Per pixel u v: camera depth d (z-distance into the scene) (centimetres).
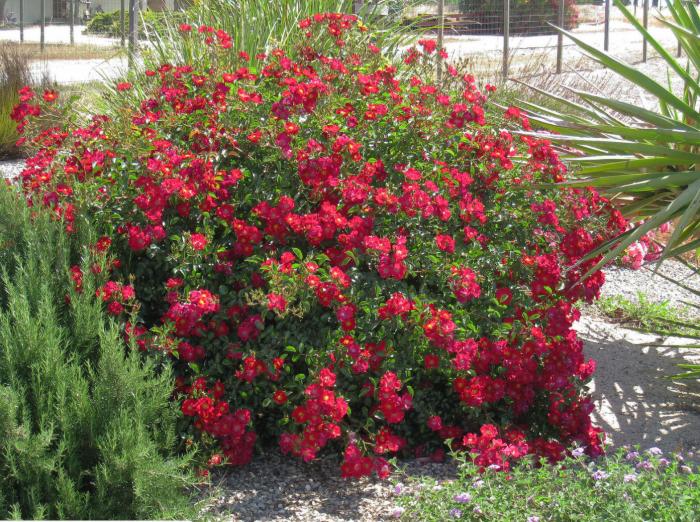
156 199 308
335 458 320
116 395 257
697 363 427
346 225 312
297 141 335
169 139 353
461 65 396
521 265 338
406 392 319
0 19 2578
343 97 355
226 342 309
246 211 332
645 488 254
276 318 305
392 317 299
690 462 321
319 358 297
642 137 368
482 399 315
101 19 2220
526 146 377
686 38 398
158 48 667
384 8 692
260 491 297
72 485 238
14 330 266
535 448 320
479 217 327
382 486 301
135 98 579
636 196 406
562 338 341
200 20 679
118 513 249
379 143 347
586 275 326
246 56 402
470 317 330
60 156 359
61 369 255
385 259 296
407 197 311
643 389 398
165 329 293
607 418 367
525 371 323
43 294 275
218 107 337
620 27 2131
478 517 256
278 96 353
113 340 261
